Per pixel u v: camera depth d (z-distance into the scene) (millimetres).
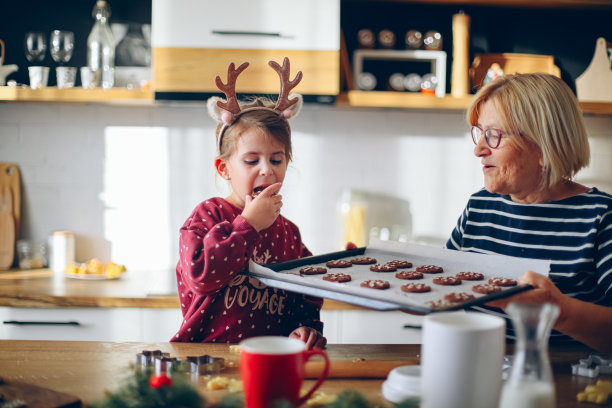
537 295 1206
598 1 2912
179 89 2643
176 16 2617
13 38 2977
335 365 1159
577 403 1043
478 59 2990
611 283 1445
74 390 1080
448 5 3041
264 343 966
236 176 1560
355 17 3031
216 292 1471
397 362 1175
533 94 1484
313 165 3098
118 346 1359
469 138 3125
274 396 904
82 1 2996
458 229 1767
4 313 2471
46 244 3027
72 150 3023
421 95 2777
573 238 1548
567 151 1490
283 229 1698
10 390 1037
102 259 3061
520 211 1610
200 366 1153
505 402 841
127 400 890
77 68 3004
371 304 1121
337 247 3111
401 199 3129
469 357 853
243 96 2643
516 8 3057
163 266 3074
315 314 1619
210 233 1383
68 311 2486
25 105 2994
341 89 2850
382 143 3109
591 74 3029
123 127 3035
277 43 2646
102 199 3047
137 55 2996
